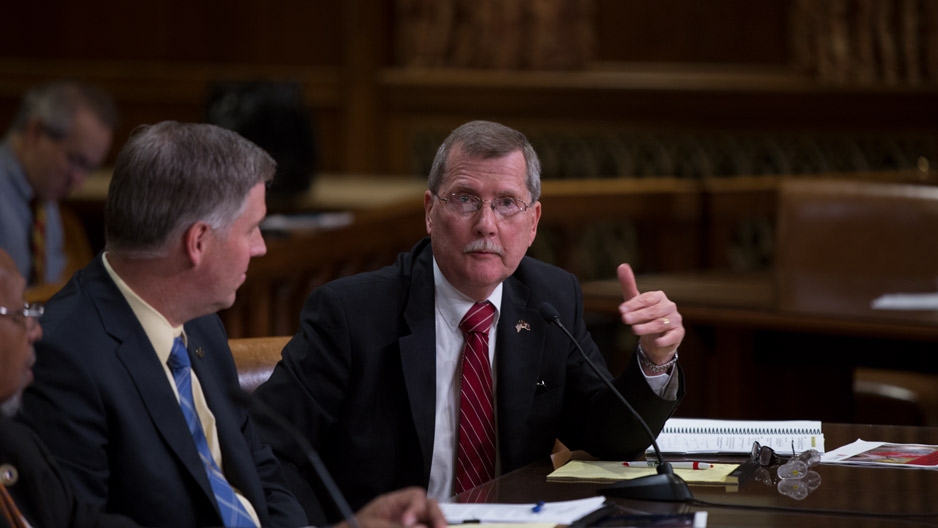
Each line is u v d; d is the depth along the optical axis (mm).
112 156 29875
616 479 8008
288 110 21078
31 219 17250
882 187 17750
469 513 7109
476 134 8750
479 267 8656
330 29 29719
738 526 6809
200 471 7277
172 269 7227
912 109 27031
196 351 7930
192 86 29750
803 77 27562
